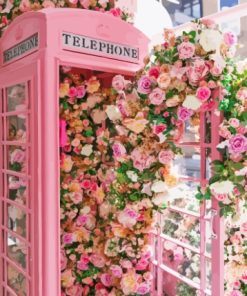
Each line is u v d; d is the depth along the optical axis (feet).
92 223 9.91
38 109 7.28
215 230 6.81
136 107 7.76
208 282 7.66
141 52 8.82
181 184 8.11
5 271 9.26
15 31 8.42
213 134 6.74
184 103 6.75
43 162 7.27
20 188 8.34
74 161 9.57
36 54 7.47
